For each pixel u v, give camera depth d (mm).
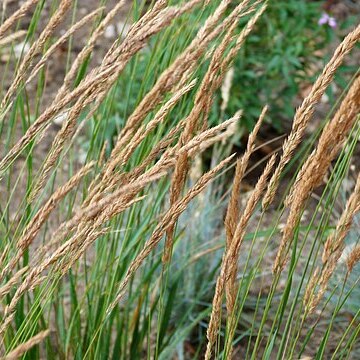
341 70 4457
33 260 1701
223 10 1745
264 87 4668
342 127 1680
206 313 3139
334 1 5941
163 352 2992
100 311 2566
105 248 2668
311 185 1769
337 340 3504
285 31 4629
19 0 5992
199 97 1841
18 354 1334
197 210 3812
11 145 2621
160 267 3594
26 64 1996
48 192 3627
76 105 1819
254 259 3938
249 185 4664
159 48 2674
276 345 3521
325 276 1870
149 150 2535
